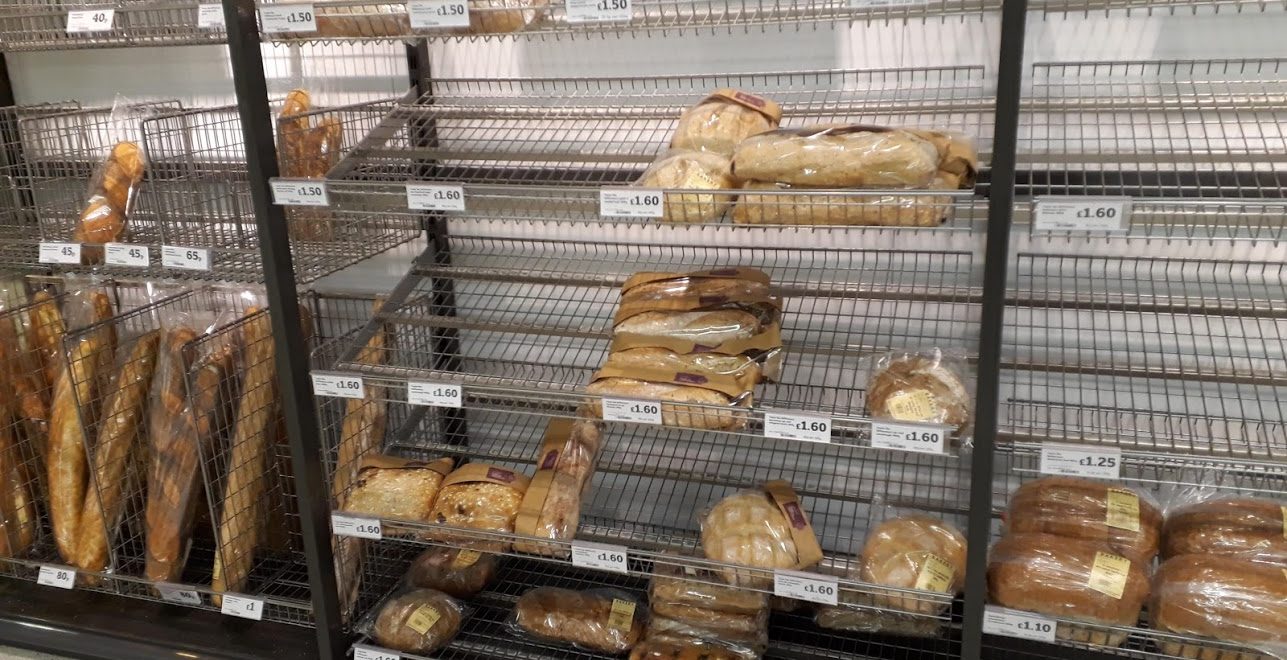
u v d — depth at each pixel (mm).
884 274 1906
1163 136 1689
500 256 2135
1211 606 1376
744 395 1554
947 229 1363
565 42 1949
